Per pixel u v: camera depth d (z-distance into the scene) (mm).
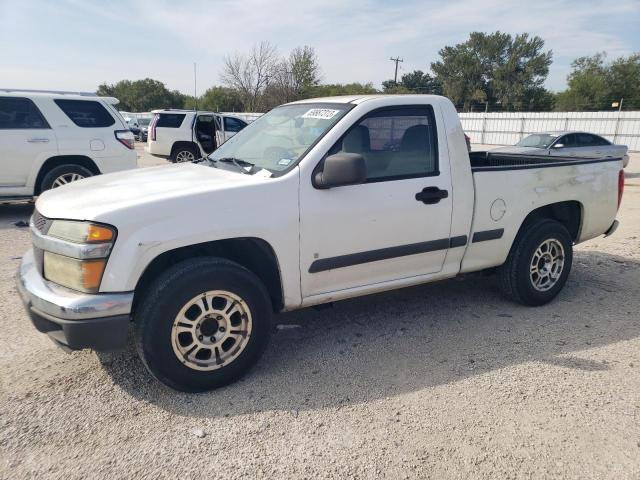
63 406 2984
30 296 2941
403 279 3885
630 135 30594
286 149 3586
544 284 4605
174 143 14992
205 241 2996
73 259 2818
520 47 64688
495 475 2459
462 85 68250
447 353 3703
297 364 3531
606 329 4129
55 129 8133
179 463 2527
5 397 3062
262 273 3438
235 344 3211
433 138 3838
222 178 3410
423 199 3729
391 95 3828
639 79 61188
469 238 4059
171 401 3057
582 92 62031
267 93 41344
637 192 12273
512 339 3936
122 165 8773
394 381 3309
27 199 8172
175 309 2941
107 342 2842
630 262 6043
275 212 3191
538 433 2773
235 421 2871
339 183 3184
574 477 2449
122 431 2770
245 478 2430
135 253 2822
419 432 2777
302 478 2430
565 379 3332
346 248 3496
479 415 2934
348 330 4090
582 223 4840
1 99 7793
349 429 2803
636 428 2820
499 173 4121
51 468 2480
